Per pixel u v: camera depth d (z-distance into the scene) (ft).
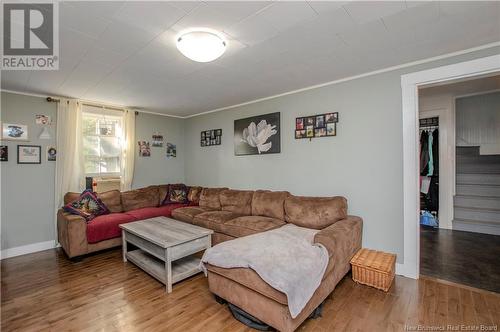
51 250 11.70
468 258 10.05
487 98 14.90
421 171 15.12
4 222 10.80
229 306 6.63
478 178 14.69
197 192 15.46
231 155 14.60
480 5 5.32
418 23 6.04
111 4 5.13
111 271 9.26
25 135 11.34
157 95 12.11
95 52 7.38
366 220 9.46
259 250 6.68
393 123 8.81
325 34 6.52
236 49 7.31
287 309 5.32
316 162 10.85
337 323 6.07
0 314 6.59
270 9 5.39
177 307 6.90
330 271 6.77
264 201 11.48
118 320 6.33
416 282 8.09
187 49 6.46
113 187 14.14
